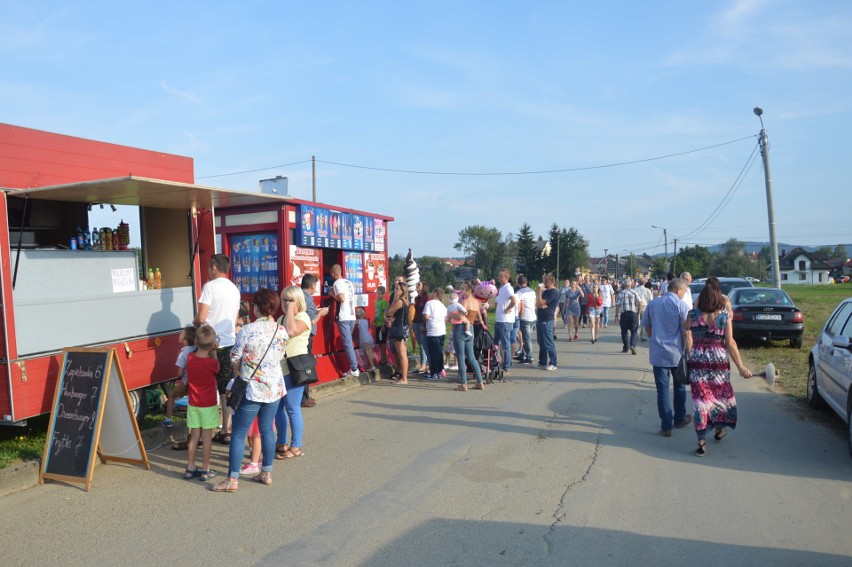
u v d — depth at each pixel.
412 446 6.79
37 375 5.86
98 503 5.10
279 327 5.56
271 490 5.43
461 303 10.28
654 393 9.67
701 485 5.47
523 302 12.93
